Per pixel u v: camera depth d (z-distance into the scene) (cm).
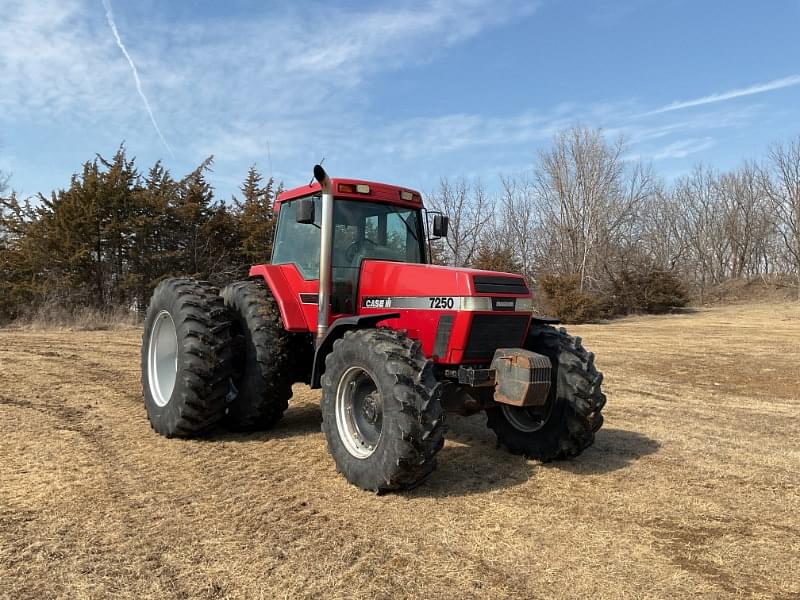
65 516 338
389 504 371
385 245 533
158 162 2325
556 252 3650
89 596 252
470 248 3738
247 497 377
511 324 438
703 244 4922
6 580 264
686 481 434
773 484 429
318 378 470
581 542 322
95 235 2084
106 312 1977
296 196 564
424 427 366
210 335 509
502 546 314
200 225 2345
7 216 2197
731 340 1655
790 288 3975
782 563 301
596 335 1850
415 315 444
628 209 3688
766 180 4684
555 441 457
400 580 273
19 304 1967
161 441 512
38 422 561
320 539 315
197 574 273
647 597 264
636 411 702
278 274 555
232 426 554
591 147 3491
